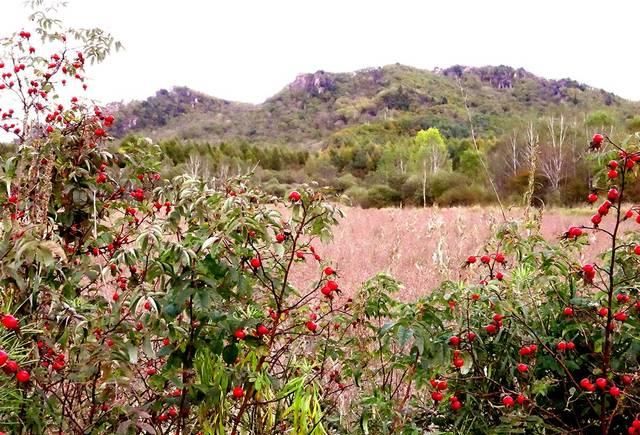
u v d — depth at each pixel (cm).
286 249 269
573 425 274
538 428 260
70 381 227
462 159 3856
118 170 321
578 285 302
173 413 266
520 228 323
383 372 293
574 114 3334
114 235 309
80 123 308
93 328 227
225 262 238
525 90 9275
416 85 12075
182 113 11375
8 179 270
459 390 273
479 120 6912
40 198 266
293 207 246
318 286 269
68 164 291
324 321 292
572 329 269
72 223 304
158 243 223
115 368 210
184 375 240
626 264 277
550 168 2442
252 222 225
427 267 710
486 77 9938
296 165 5572
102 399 223
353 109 11306
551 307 281
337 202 255
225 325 230
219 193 252
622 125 3244
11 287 242
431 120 8562
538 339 257
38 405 220
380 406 260
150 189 324
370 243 1005
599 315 263
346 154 5934
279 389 256
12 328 205
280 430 268
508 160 2975
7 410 215
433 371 262
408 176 3628
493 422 270
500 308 259
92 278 278
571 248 284
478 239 750
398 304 285
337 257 795
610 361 259
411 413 274
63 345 220
